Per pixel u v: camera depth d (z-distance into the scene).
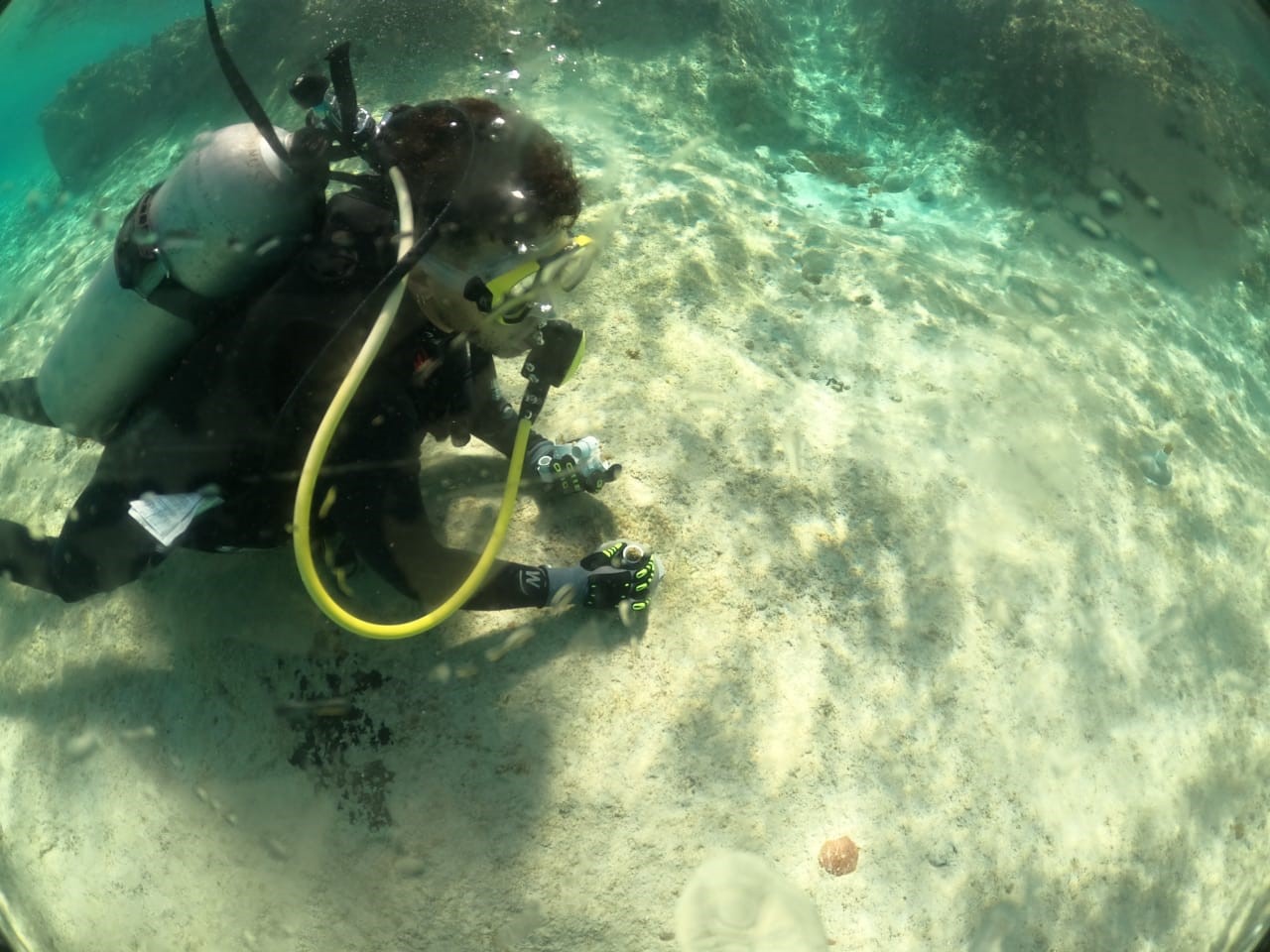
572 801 1.89
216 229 1.36
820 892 1.86
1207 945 2.03
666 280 3.12
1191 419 3.41
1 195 7.36
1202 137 5.25
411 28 4.91
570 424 2.52
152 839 1.93
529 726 1.96
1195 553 2.78
